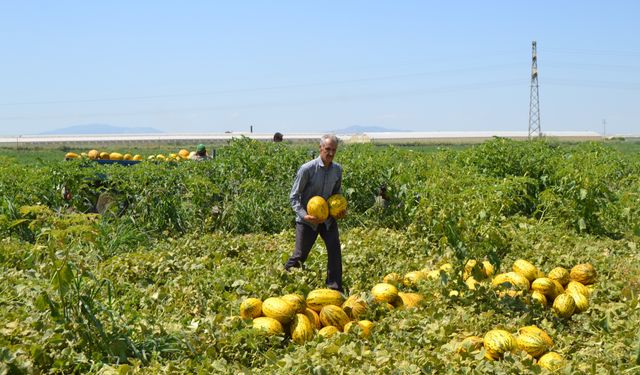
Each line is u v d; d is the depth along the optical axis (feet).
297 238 33.60
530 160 62.59
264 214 55.21
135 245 46.37
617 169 83.35
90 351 22.80
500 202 31.12
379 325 25.61
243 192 57.26
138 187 53.01
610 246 44.91
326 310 26.71
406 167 60.95
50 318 23.77
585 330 26.78
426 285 30.78
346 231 51.70
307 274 33.32
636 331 24.63
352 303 27.53
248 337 24.53
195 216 53.98
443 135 449.89
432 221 31.14
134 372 21.50
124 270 35.29
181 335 24.29
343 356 22.09
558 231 48.52
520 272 31.73
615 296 30.53
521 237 43.80
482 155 68.13
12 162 61.41
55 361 21.57
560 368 21.63
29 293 27.40
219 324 25.46
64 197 53.26
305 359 22.20
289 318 25.98
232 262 38.63
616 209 51.80
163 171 54.54
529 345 23.66
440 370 21.68
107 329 23.93
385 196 56.49
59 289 22.02
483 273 29.63
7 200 47.88
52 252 22.12
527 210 58.90
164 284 34.06
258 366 23.68
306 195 33.14
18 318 24.26
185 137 426.10
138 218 51.96
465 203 30.17
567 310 28.50
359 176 57.57
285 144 72.28
